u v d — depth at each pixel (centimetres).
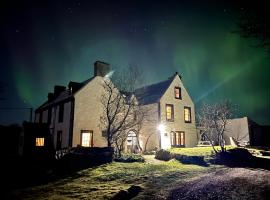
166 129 2788
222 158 1766
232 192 908
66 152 1955
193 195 930
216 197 877
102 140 2523
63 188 1257
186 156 1844
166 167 1634
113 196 1012
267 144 3328
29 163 1912
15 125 3155
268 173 1218
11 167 1805
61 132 2556
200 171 1464
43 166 1831
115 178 1393
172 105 2948
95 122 2519
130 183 1262
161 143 2698
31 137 2255
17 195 1186
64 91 3195
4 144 2783
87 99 2511
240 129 3322
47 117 3027
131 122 2377
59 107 2712
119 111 2202
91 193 1111
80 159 1756
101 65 2716
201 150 2080
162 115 2798
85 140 2430
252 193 868
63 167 1748
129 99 2364
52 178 1539
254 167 1521
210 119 3083
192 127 3111
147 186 1150
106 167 1669
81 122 2420
